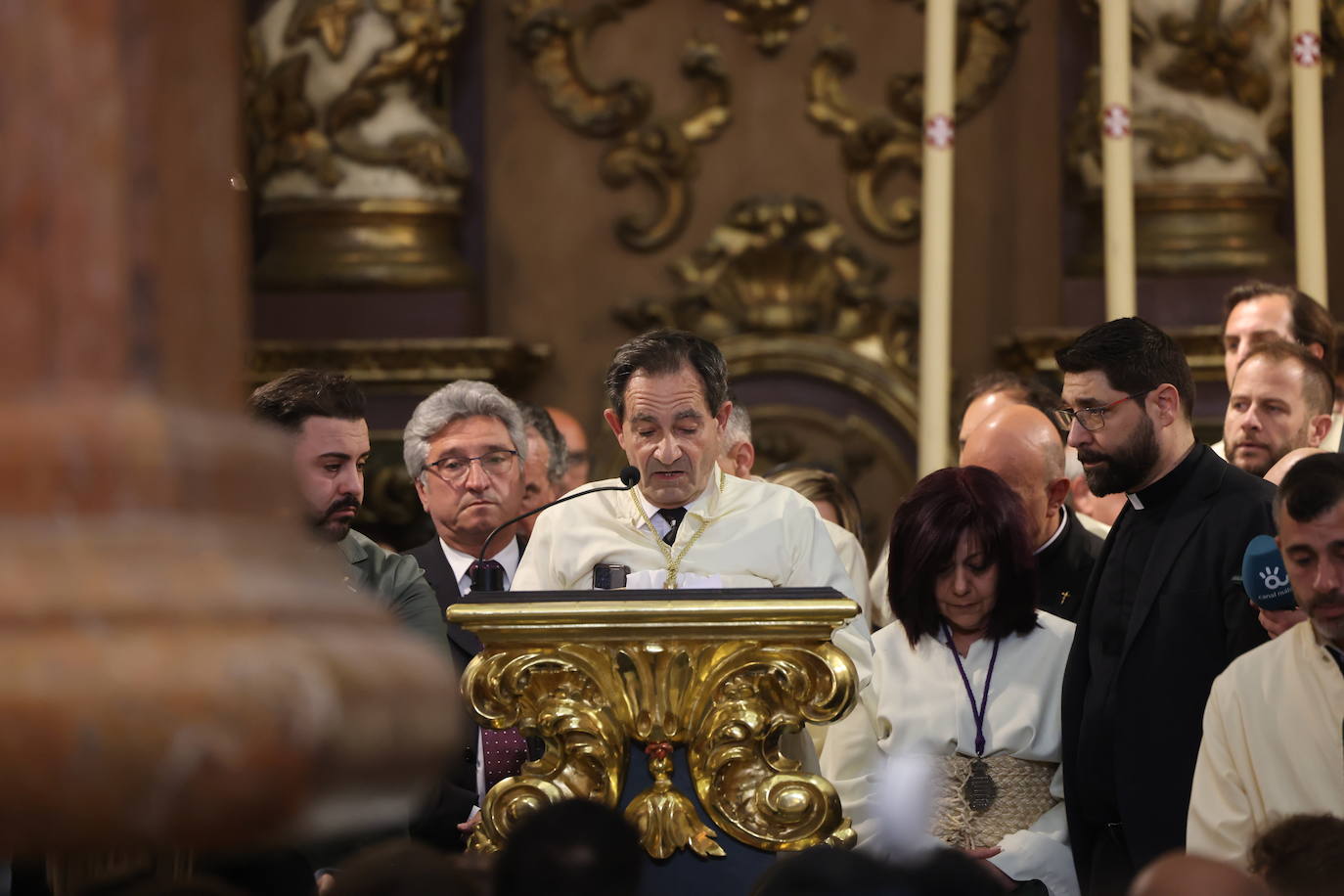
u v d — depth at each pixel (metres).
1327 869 4.45
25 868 4.82
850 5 16.34
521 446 9.48
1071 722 7.60
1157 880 3.60
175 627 1.59
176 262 1.71
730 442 10.32
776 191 16.34
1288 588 6.68
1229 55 14.99
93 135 1.67
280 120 15.35
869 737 7.79
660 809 6.09
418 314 15.48
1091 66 15.88
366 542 7.96
